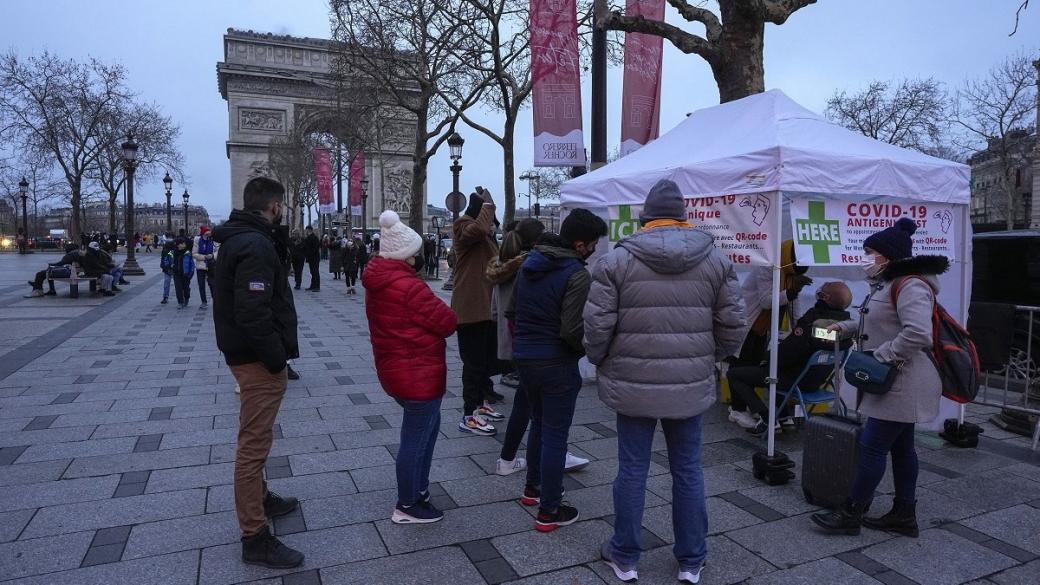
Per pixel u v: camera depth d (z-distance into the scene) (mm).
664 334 3021
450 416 6066
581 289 3465
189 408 6148
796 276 5668
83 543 3504
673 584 3195
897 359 3445
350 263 19016
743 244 4812
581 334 3416
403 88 20141
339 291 20203
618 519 3219
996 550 3562
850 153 4855
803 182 4562
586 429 5652
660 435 5520
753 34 8008
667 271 2980
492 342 6113
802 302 6465
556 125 8656
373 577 3221
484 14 15609
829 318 4961
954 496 4273
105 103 34844
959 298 5559
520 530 3734
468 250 5574
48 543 3498
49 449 4961
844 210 4926
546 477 3664
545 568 3326
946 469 4754
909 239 3645
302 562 3328
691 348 3039
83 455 4840
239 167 50969
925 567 3381
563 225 3672
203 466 4645
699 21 8891
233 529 3693
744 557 3471
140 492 4184
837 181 4711
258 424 3295
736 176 4859
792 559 3449
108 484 4305
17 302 15258
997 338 5480
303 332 11352
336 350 9570
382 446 5168
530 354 3562
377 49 18438
